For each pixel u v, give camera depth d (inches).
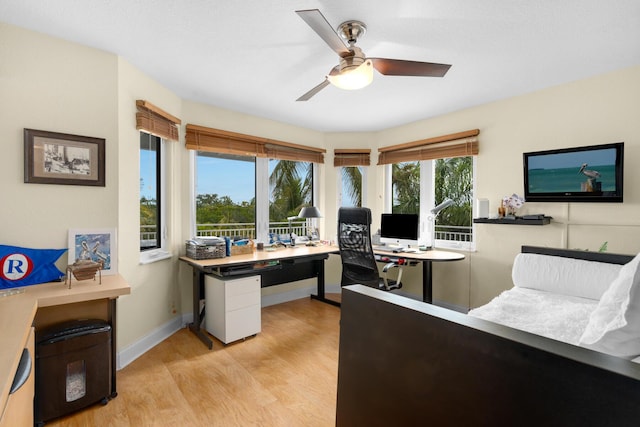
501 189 121.5
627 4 63.4
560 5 64.1
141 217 107.9
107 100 85.2
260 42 79.6
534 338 30.2
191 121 123.5
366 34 74.5
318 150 166.2
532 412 28.7
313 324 124.8
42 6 65.1
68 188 79.9
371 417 45.4
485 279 126.9
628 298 42.3
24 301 60.6
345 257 121.0
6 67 71.7
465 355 33.9
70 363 67.7
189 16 68.6
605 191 95.9
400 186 163.3
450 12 66.4
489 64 91.1
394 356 41.9
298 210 166.4
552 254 98.3
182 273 122.6
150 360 94.2
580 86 102.2
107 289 70.3
